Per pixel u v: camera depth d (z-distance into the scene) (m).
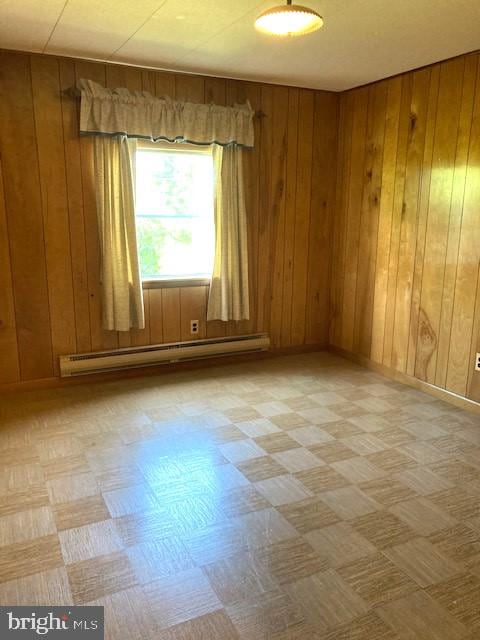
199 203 4.18
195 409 3.50
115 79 3.62
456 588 1.90
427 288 3.78
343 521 2.29
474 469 2.75
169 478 2.62
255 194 4.29
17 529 2.20
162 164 4.00
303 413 3.46
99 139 3.59
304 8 2.12
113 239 3.74
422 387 3.89
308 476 2.66
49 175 3.57
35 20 2.78
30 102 3.43
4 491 2.48
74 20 2.77
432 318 3.76
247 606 1.80
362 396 3.78
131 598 1.83
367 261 4.34
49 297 3.73
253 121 4.14
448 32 2.90
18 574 1.94
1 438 3.03
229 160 4.03
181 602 1.81
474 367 3.47
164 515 2.31
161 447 2.95
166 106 3.72
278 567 2.00
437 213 3.63
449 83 3.43
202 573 1.96
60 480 2.59
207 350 4.27
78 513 2.32
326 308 4.84
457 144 3.43
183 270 4.24
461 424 3.31
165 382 4.01
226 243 4.14
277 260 4.52
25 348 3.73
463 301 3.50
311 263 4.69
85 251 3.77
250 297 4.47
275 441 3.04
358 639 1.67
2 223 3.51
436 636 1.69
